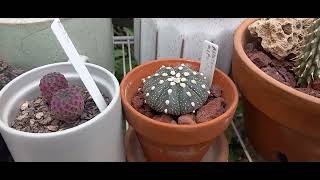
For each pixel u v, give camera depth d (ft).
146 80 2.48
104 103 2.31
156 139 2.31
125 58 3.99
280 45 2.68
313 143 2.47
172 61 2.72
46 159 2.06
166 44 3.01
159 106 2.32
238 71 2.63
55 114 2.17
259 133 2.85
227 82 2.56
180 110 2.31
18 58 2.72
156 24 2.92
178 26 2.90
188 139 2.24
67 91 2.19
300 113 2.28
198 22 2.93
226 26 2.96
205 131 2.21
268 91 2.37
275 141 2.72
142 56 3.43
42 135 1.94
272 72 2.62
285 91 2.26
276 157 2.87
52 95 2.29
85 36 2.84
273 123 2.61
